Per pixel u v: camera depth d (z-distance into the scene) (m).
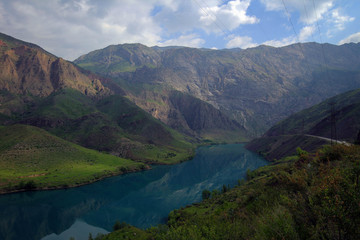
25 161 151.88
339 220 10.00
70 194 123.44
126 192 129.12
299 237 11.48
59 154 174.12
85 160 178.88
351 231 9.73
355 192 10.28
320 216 10.78
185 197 118.12
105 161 186.75
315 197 11.91
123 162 193.62
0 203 108.38
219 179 150.50
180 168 193.88
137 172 176.88
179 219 69.75
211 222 20.41
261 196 24.58
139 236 66.25
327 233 10.41
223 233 17.22
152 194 125.69
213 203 77.25
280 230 12.00
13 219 93.19
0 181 123.88
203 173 173.00
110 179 154.50
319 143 125.12
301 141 153.75
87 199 116.75
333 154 25.23
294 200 13.57
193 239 18.31
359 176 11.42
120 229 76.50
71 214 99.00
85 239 78.50
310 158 31.80
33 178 133.62
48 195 120.31
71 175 145.38
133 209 104.06
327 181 11.95
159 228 63.84
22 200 112.56
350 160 20.69
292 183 18.66
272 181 37.34
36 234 82.19
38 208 104.31
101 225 88.69
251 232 16.22
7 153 154.75
